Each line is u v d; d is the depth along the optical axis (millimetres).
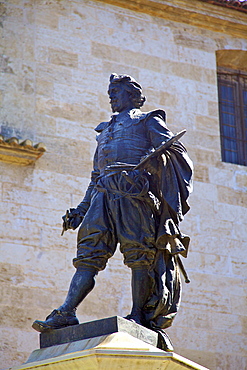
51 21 26797
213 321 25391
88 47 27000
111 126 16812
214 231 26578
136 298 15773
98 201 16203
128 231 15875
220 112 29203
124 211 15977
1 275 23359
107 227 16016
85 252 15930
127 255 15945
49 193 24750
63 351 14898
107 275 24469
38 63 26141
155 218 16094
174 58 28281
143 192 15930
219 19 29250
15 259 23656
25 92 25656
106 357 14016
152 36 28188
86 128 26000
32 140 25188
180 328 24859
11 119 25219
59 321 15555
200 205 26734
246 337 25625
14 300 23234
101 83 26797
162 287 15758
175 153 16344
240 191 27547
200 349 24859
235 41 29578
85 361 14102
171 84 27906
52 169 25047
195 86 28281
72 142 25625
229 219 26969
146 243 15859
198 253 26047
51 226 24422
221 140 28797
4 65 25703
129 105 17078
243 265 26547
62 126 25703
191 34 28906
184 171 16359
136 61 27609
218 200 27062
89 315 23844
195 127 27781
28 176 24672
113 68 27156
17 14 26406
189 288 25469
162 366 14477
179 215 15930
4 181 24359
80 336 15133
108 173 16328
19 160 24516
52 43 26562
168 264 16125
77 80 26469
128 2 28016
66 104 26016
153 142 16328
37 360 15086
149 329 15320
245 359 25359
